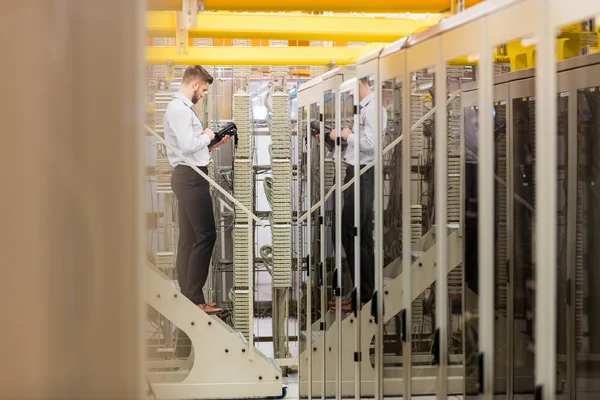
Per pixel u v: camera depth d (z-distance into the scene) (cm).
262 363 594
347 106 412
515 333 312
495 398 322
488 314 233
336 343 438
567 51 284
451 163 276
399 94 317
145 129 117
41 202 111
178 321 571
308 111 516
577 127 282
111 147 114
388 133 337
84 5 113
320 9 387
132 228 115
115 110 114
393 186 330
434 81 272
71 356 113
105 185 114
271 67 700
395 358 325
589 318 288
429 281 290
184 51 425
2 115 109
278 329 689
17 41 109
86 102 113
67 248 112
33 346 111
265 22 461
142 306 117
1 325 110
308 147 516
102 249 114
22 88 110
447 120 271
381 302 345
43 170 111
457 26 248
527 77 306
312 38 468
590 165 282
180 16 423
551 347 188
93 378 114
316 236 496
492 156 226
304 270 544
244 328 670
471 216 258
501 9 214
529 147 309
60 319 112
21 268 110
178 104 578
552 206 186
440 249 267
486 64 225
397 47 318
